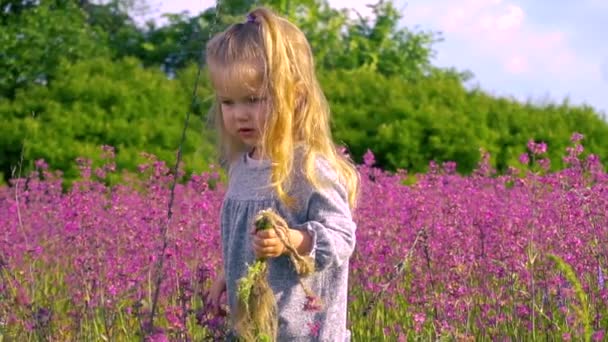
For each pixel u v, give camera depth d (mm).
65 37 23594
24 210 9969
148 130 17828
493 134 18875
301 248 3754
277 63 3939
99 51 24062
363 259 6777
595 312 5746
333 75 20656
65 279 7496
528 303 6129
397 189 9258
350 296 6477
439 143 18391
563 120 19469
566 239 6430
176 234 7078
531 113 19781
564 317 5828
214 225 7695
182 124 18266
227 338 4133
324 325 4008
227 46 4004
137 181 11711
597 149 19156
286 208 3975
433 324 5676
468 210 7695
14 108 18594
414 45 25453
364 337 6402
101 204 9219
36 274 7469
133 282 6227
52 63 23031
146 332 4535
